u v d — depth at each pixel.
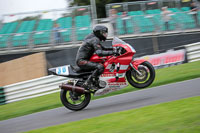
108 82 10.65
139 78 10.49
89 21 27.23
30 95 18.70
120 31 24.22
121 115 8.78
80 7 27.62
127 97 12.28
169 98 10.45
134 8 26.53
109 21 24.44
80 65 10.66
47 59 22.27
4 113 14.73
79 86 10.89
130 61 10.33
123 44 10.42
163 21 24.22
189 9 26.22
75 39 24.08
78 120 9.52
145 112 8.62
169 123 7.06
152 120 7.62
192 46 20.86
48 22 28.08
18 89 18.66
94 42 10.30
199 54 20.94
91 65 10.52
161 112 8.29
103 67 10.48
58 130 8.22
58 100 15.60
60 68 11.13
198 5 25.45
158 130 6.68
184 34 24.12
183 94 10.73
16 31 28.31
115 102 11.66
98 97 14.54
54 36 24.33
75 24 27.05
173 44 23.89
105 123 8.12
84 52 10.55
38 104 15.63
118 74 10.55
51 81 18.89
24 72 22.02
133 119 8.07
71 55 22.59
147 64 10.49
